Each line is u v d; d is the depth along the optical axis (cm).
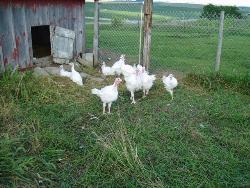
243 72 621
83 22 687
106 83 557
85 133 366
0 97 420
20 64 562
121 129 351
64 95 469
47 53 721
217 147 346
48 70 589
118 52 844
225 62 761
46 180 282
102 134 362
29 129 357
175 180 288
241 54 871
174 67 688
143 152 323
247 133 378
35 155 314
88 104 450
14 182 271
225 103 475
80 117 403
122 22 1333
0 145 300
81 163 309
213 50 927
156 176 291
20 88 446
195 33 1248
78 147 337
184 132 373
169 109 445
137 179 285
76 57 673
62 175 292
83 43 698
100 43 970
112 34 1141
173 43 1042
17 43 550
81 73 604
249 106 462
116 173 293
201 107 455
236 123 408
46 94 452
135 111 434
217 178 293
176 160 318
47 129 362
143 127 379
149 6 579
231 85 535
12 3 530
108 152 312
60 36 624
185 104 466
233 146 351
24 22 557
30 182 277
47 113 408
